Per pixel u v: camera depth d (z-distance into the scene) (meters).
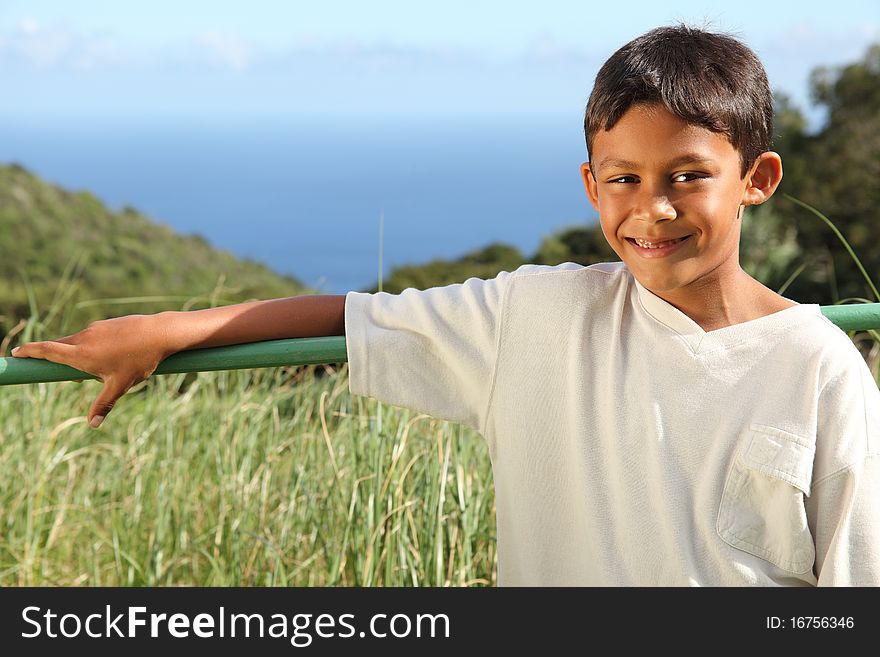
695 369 1.38
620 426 1.42
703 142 1.28
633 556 1.40
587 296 1.47
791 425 1.35
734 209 1.34
